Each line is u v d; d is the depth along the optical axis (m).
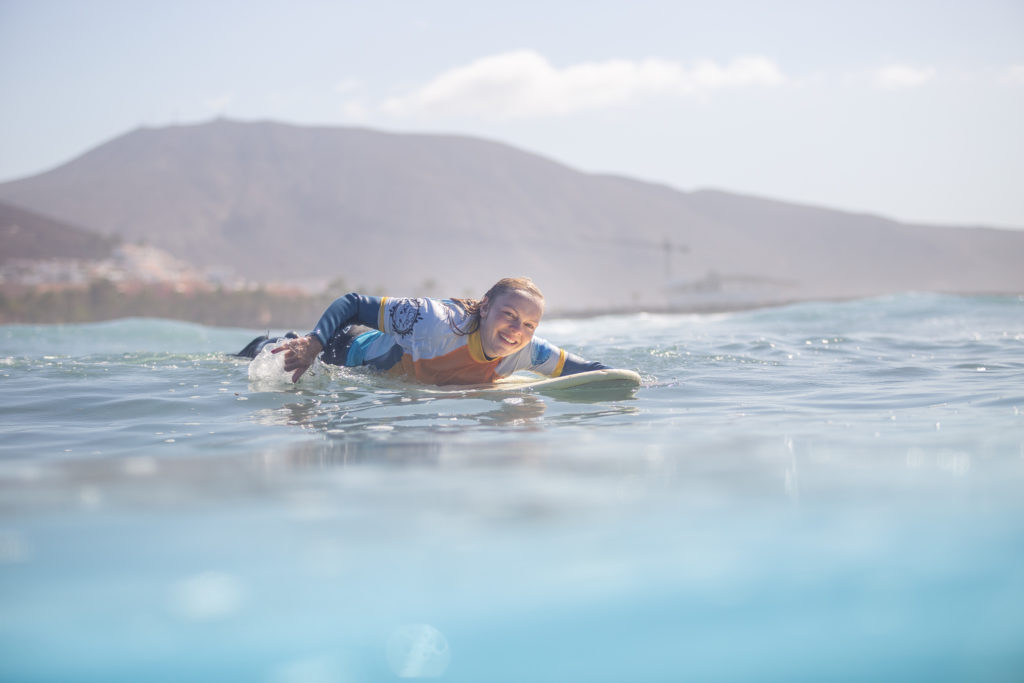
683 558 0.91
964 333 6.45
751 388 3.36
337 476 1.52
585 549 0.95
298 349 3.56
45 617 0.74
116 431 2.40
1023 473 1.42
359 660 0.65
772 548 0.94
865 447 1.79
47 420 2.65
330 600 0.78
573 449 1.86
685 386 3.46
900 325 7.58
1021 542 0.94
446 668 0.63
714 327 7.89
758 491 1.29
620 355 4.68
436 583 0.83
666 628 0.71
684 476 1.45
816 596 0.78
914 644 0.67
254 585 0.83
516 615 0.74
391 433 2.24
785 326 7.78
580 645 0.67
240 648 0.67
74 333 8.30
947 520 1.06
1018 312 8.72
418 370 3.71
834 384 3.44
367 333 4.02
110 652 0.66
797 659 0.64
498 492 1.33
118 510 1.21
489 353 3.64
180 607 0.77
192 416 2.70
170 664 0.64
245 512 1.19
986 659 0.64
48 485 1.45
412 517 1.14
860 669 0.63
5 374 3.90
